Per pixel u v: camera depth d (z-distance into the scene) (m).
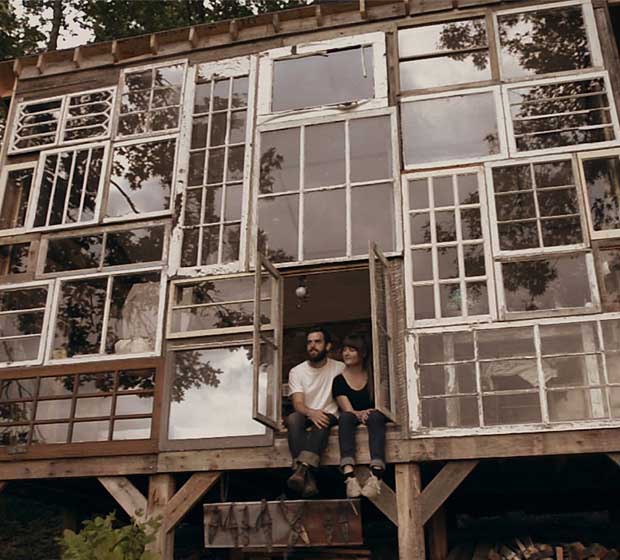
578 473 7.66
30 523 11.34
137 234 8.17
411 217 7.40
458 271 7.10
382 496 6.53
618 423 6.29
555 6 8.09
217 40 8.85
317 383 7.10
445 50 8.16
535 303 6.84
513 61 7.95
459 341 6.84
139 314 7.80
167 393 7.39
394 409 6.60
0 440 7.67
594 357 6.55
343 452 6.49
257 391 6.50
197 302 7.73
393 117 7.88
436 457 6.52
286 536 6.61
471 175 7.45
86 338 7.85
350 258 7.36
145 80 8.95
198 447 7.11
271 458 6.91
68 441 7.47
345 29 8.51
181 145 8.40
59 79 9.28
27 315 8.12
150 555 6.02
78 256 8.26
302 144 8.02
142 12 15.68
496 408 6.57
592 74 7.65
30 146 8.98
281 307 7.23
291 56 8.51
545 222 7.12
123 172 8.53
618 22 8.48
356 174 7.73
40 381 7.76
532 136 7.52
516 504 9.02
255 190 7.93
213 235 7.90
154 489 7.12
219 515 6.80
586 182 7.24
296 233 7.63
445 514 8.27
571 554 6.93
